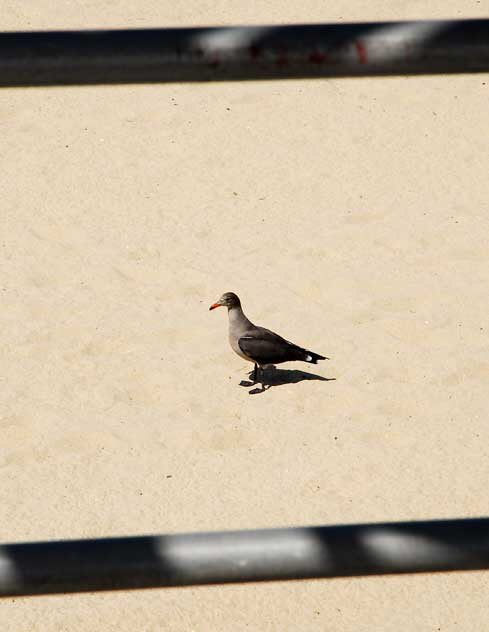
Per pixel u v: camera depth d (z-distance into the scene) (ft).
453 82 72.74
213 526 34.81
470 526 7.14
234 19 77.36
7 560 7.06
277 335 43.34
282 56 7.27
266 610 30.60
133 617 30.25
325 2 81.10
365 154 64.13
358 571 7.13
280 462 38.81
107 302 50.60
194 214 58.34
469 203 58.90
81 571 7.07
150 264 53.83
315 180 61.52
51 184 61.26
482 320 48.67
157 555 7.11
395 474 37.73
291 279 52.31
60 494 36.88
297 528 7.24
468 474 37.50
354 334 47.85
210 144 65.57
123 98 71.36
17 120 68.23
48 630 29.55
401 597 31.04
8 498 36.58
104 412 42.37
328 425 41.22
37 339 47.50
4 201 59.52
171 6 80.33
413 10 78.74
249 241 55.77
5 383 44.29
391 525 7.20
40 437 40.47
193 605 30.83
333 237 55.98
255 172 62.49
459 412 41.83
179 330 48.44
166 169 62.95
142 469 38.52
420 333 47.78
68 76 7.27
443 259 53.88
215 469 38.47
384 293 51.03
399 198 59.52
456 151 64.13
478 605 30.60
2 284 51.93
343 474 37.86
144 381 44.62
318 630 29.63
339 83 72.79
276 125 67.72
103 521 35.22
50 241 55.83
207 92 72.08
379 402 42.73
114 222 57.62
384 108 69.41
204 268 53.42
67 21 77.25
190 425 41.42
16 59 7.20
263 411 42.32
